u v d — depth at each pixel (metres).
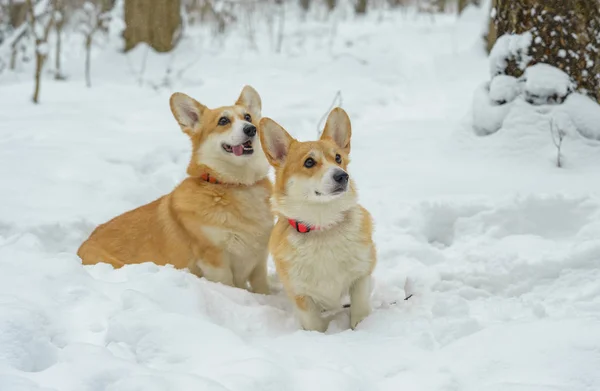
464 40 13.85
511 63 6.54
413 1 23.83
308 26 18.69
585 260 4.16
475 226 5.07
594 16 6.05
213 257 4.63
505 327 3.12
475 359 2.87
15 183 6.02
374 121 8.84
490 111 6.59
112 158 6.90
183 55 12.75
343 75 11.54
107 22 12.84
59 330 3.03
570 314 3.43
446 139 7.25
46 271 3.53
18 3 14.66
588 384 2.54
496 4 6.74
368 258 3.88
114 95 10.59
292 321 4.06
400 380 2.76
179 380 2.53
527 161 6.12
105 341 2.99
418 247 4.85
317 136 7.92
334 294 3.92
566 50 6.21
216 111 4.75
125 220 4.98
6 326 2.79
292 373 2.73
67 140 7.57
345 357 3.08
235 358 2.87
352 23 19.92
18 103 9.71
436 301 3.80
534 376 2.65
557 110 6.20
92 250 4.77
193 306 3.60
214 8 16.31
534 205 5.05
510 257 4.32
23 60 13.01
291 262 3.84
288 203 3.86
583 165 5.88
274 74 11.67
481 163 6.30
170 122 8.83
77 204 5.74
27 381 2.43
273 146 4.03
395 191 5.80
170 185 6.54
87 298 3.36
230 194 4.62
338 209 3.77
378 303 4.20
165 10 12.57
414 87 10.56
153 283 3.66
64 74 12.02
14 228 5.09
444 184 5.84
